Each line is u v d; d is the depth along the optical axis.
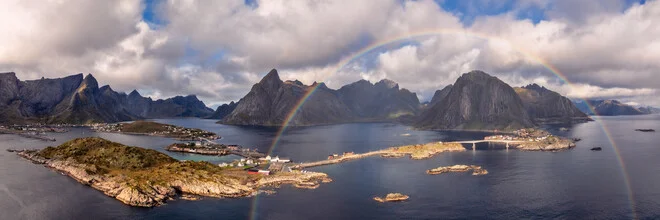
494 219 165.00
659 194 199.62
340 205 183.25
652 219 164.12
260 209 176.62
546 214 170.88
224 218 164.62
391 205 183.62
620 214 170.38
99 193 197.75
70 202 183.00
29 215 165.62
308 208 178.88
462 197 196.75
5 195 193.38
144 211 171.88
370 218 165.88
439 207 180.50
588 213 171.75
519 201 189.38
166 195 192.25
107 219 162.12
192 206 179.50
